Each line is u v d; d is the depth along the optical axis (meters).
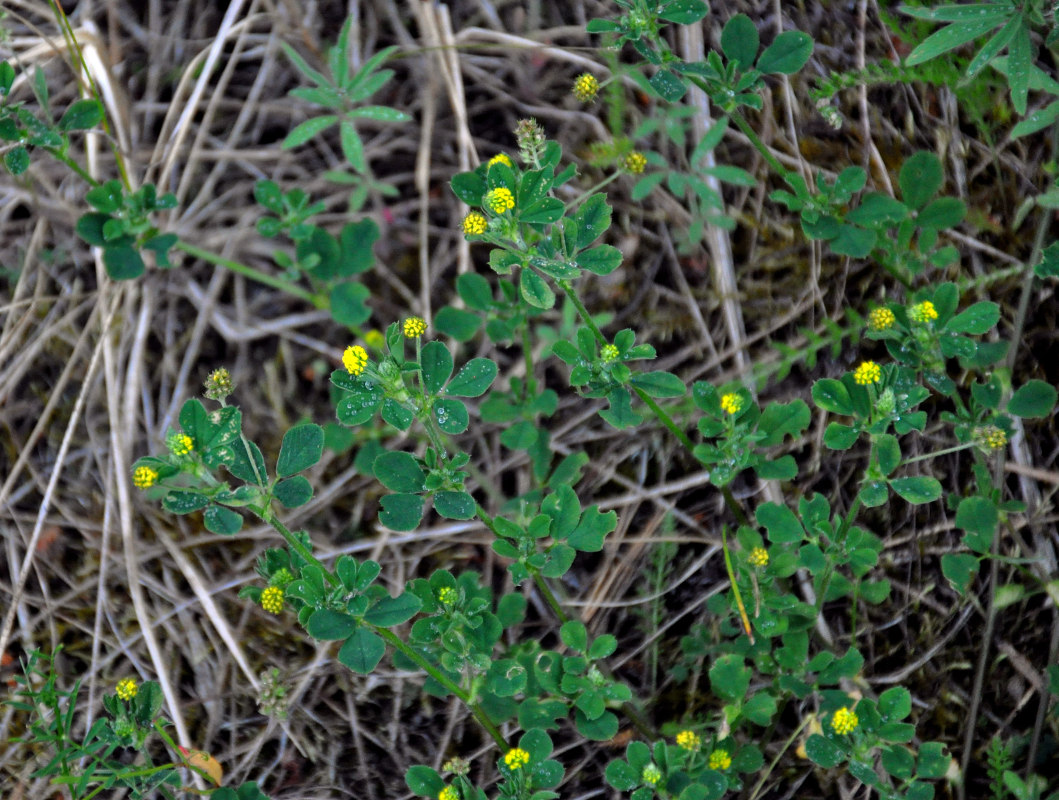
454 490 1.96
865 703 2.13
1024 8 2.12
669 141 2.95
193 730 2.66
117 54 2.98
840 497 2.79
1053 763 2.71
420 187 2.93
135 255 2.57
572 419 2.82
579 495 2.79
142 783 2.20
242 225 2.91
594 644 2.19
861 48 2.97
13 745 2.65
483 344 2.87
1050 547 2.80
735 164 2.92
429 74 2.97
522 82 2.99
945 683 2.78
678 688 2.72
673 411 2.80
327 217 2.93
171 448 1.73
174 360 2.83
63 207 2.87
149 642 2.64
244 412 2.83
